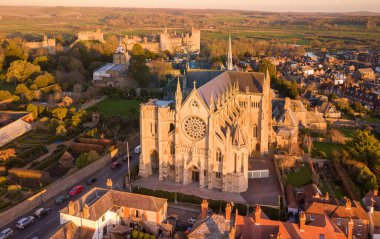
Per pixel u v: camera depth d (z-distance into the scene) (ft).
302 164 644.69
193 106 540.11
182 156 564.30
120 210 462.60
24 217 491.31
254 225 392.06
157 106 566.36
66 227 412.98
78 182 589.32
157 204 460.14
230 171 545.03
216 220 408.26
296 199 524.11
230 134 553.64
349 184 556.92
